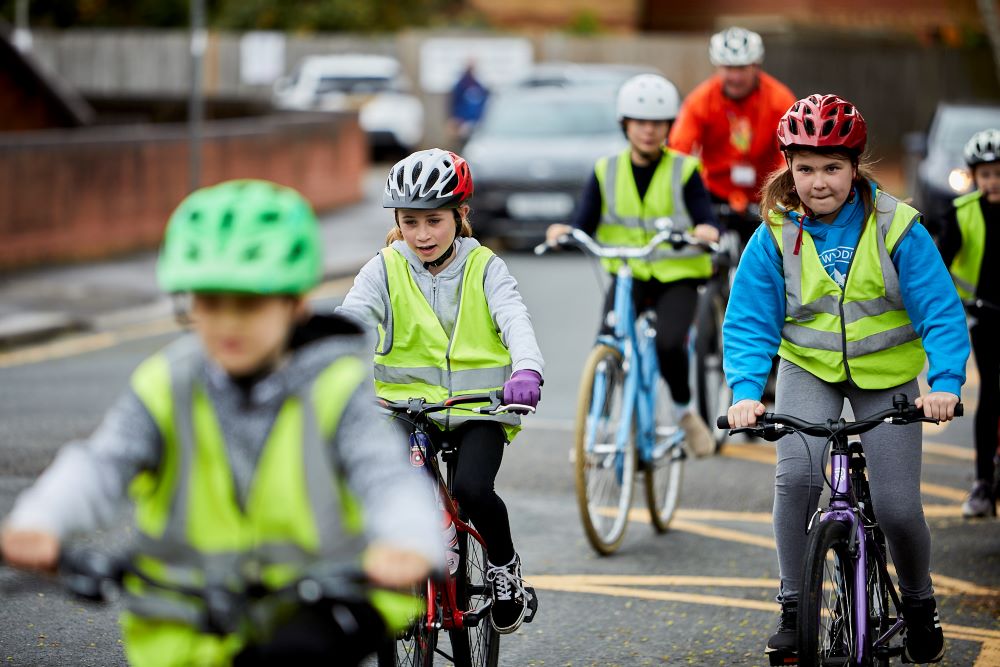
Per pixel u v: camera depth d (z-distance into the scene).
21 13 94.94
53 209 45.59
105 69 104.81
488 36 97.00
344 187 66.50
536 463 24.17
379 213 62.84
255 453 8.24
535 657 15.20
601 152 50.31
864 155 13.25
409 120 87.31
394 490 8.10
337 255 49.34
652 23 107.12
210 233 7.96
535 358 12.66
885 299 13.25
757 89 25.28
